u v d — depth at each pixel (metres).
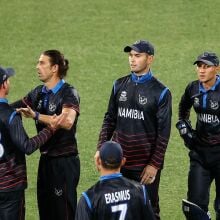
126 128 35.69
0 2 72.12
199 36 65.31
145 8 70.19
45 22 68.38
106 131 36.50
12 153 32.88
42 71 35.16
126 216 28.19
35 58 62.50
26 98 36.41
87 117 53.03
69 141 35.47
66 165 35.50
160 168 35.56
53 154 35.41
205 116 37.06
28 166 46.56
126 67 60.69
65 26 67.69
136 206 28.33
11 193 33.12
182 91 56.88
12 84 58.44
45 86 35.78
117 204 28.17
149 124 35.31
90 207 28.14
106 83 58.16
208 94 36.88
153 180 35.16
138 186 28.67
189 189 37.75
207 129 37.12
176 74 59.53
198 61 36.59
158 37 65.44
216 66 36.56
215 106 36.72
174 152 48.16
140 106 35.16
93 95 56.31
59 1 72.12
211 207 41.28
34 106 36.09
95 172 45.72
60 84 35.44
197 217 35.66
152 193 35.62
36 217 40.38
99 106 54.62
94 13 69.69
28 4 71.62
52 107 35.31
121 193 28.27
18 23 68.31
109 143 28.64
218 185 37.78
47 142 35.31
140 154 35.66
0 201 33.31
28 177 45.12
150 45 35.16
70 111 34.69
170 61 61.53
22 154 33.34
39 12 70.12
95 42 64.94
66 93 35.25
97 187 28.39
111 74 59.62
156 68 60.53
